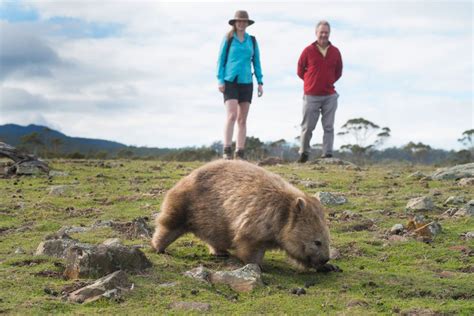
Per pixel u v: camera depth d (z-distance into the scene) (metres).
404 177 12.83
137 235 7.69
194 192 6.91
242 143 13.22
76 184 11.84
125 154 40.25
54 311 4.86
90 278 5.71
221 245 6.84
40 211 9.20
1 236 7.73
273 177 6.86
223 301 5.30
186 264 6.52
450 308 5.20
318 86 15.30
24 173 12.93
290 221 6.44
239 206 6.57
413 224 7.94
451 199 9.70
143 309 4.97
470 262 6.69
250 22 12.62
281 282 6.02
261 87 13.27
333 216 8.88
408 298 5.57
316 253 6.38
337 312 5.07
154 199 10.22
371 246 7.36
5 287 5.40
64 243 6.62
